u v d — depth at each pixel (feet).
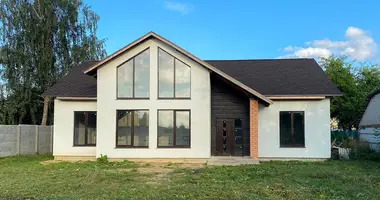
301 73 66.74
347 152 60.13
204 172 44.19
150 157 56.49
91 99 61.46
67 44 97.60
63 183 36.22
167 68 57.52
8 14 88.94
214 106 60.90
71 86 64.95
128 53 57.72
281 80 64.08
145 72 57.67
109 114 57.41
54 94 61.36
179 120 56.95
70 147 61.77
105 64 57.82
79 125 62.23
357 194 29.84
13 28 88.69
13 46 89.45
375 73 110.93
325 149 58.39
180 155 56.13
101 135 57.26
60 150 61.82
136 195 29.86
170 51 57.26
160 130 57.00
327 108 58.75
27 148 69.97
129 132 57.36
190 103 56.70
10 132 65.82
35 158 64.03
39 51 92.22
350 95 98.43
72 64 96.68
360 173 41.98
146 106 57.11
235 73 69.05
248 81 64.59
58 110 62.34
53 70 94.99
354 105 95.40
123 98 57.52
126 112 57.67
